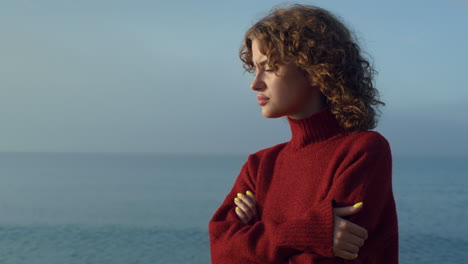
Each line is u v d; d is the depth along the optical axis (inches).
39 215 2081.7
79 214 2128.4
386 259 58.8
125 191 3454.7
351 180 57.2
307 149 64.9
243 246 60.1
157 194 3238.2
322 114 62.9
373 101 65.4
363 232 53.9
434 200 2728.8
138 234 1588.3
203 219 1982.0
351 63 62.6
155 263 1147.3
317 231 53.9
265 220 61.5
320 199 59.9
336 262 54.8
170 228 1727.4
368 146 59.4
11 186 3981.3
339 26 63.6
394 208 60.2
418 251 1291.8
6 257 1208.8
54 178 5482.3
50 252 1273.4
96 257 1218.0
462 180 4722.0
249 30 64.7
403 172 6599.4
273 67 61.2
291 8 64.1
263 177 70.5
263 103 63.7
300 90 62.4
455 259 1174.3
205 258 1203.2
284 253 56.5
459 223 1785.2
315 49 60.6
